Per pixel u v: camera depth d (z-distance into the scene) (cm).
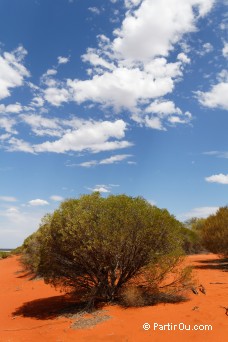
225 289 1177
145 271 1109
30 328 969
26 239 2591
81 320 962
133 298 1046
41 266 1197
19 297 1505
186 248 2995
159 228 1126
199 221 3650
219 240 1950
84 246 1079
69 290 1360
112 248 1072
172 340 753
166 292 1134
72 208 1152
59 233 1138
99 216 1103
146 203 1191
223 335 744
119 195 1190
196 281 1203
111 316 962
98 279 1113
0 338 897
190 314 902
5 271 2762
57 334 880
